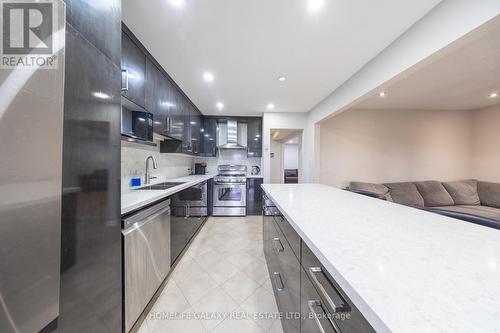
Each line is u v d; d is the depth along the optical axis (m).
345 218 0.97
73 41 0.75
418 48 1.53
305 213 1.07
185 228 2.41
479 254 0.60
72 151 0.75
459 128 4.24
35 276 0.61
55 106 0.66
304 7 1.40
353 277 0.47
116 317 1.04
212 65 2.21
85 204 0.82
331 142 4.21
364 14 1.46
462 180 4.15
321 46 1.85
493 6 1.08
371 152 4.24
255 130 4.61
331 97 3.11
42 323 0.64
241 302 1.60
